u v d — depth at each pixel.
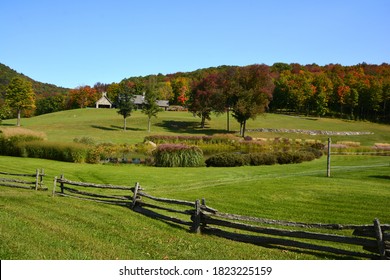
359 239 8.02
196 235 10.11
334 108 118.56
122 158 35.88
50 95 155.25
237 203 15.09
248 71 71.00
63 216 11.23
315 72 150.50
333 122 93.38
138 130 74.50
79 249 8.07
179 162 29.38
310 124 87.31
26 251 7.62
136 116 92.56
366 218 12.92
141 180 21.11
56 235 9.00
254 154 30.94
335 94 110.00
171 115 97.56
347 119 103.19
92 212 12.04
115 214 11.91
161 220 11.58
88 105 137.25
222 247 9.02
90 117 92.12
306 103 109.81
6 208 11.78
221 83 75.25
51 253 7.64
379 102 107.19
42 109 136.12
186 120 87.75
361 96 105.88
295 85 110.94
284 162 31.69
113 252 8.05
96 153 32.25
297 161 32.03
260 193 16.77
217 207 14.46
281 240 9.04
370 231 7.98
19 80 80.94
